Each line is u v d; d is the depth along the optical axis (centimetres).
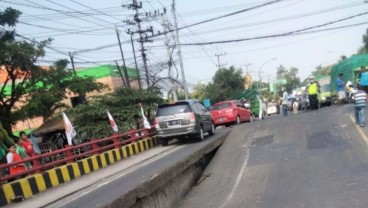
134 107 2283
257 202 831
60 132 2348
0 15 1870
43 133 2272
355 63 3081
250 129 1723
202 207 888
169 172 938
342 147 1183
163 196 896
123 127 2159
